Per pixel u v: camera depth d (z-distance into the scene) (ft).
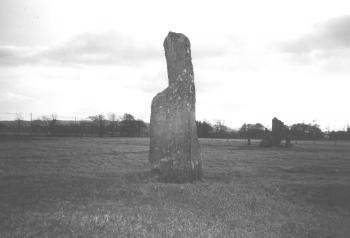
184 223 38.27
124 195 50.60
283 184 67.21
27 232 32.50
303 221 43.73
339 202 56.95
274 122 195.11
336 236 39.17
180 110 67.56
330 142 294.87
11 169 77.92
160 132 68.18
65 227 34.35
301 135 357.61
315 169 93.71
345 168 96.12
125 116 416.26
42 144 168.14
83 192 51.24
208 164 101.35
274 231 38.45
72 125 324.60
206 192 55.01
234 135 389.80
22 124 336.08
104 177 67.67
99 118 377.91
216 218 41.86
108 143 195.93
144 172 71.56
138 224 36.37
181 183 63.98
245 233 36.50
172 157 66.18
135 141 227.20
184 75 69.15
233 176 77.61
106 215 38.73
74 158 106.22
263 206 49.67
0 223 34.96
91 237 32.24
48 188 53.52
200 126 392.88
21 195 48.26
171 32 71.26
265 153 145.38
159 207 44.50
